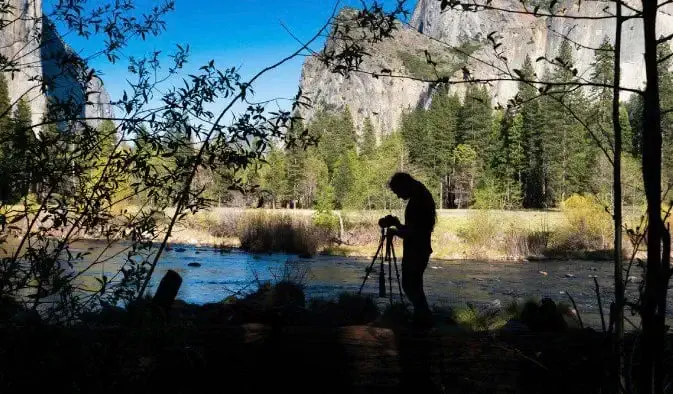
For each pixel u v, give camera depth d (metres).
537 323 4.81
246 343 3.85
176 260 21.75
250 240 26.67
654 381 1.72
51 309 2.70
